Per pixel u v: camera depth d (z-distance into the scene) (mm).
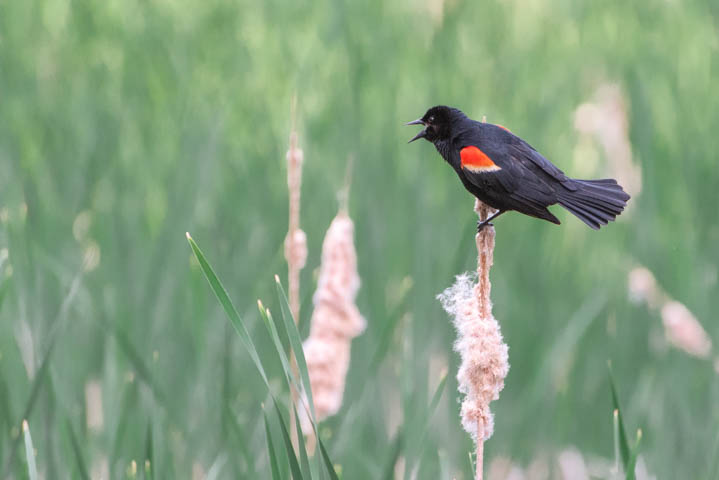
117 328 7805
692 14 17766
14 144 12547
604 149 13484
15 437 7250
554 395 10609
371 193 12211
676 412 10281
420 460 7887
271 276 10391
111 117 13695
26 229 8539
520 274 12266
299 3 16859
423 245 10570
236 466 7434
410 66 15750
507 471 9297
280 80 14625
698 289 11797
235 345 9672
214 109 13711
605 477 10289
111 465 7277
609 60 16328
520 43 17281
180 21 16031
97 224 11508
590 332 11820
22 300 8125
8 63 14570
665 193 13531
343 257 6785
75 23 15773
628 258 12477
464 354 4820
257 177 12562
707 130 14750
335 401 6770
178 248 10898
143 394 8344
